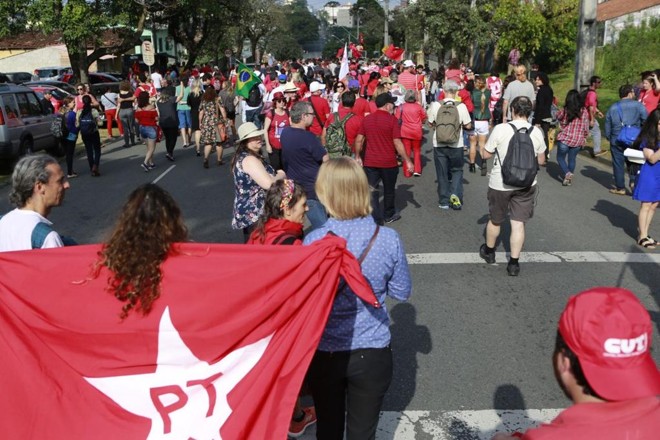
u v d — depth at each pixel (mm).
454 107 9797
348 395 3311
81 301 2924
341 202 3283
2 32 25922
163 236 2939
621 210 10086
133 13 29547
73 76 28406
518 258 7141
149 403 2926
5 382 2945
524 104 6805
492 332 5734
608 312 1677
